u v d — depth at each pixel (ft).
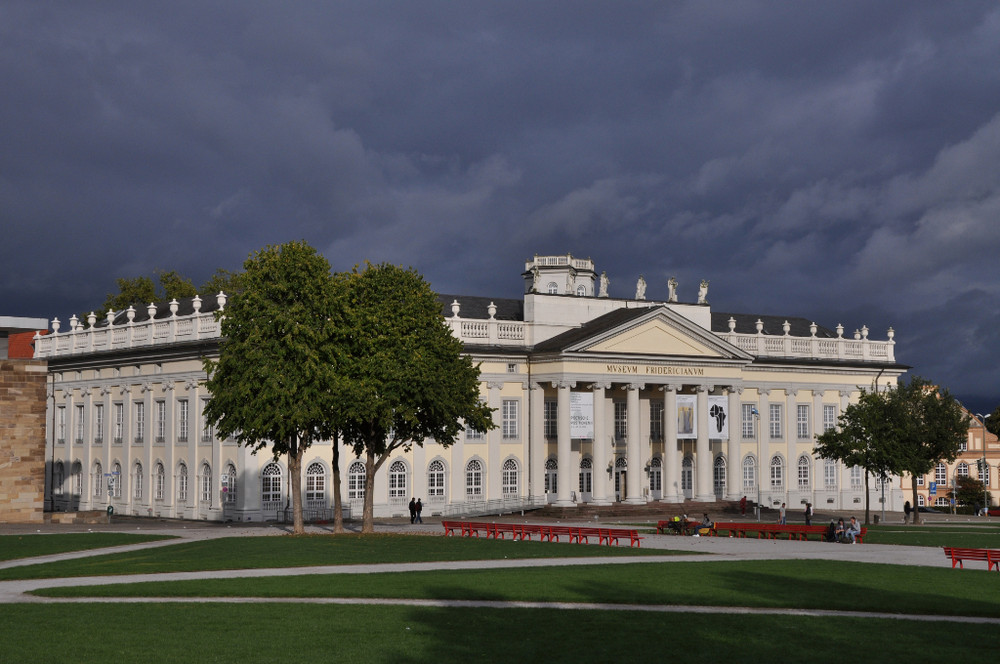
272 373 217.77
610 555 179.63
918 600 128.98
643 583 139.74
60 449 361.92
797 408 376.89
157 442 319.27
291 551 181.57
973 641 104.78
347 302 227.81
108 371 342.44
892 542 218.79
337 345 223.92
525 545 197.77
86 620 112.47
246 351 219.61
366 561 167.94
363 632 106.63
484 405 262.06
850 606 123.95
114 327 339.36
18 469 270.05
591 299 339.57
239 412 220.23
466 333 321.32
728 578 146.00
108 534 226.99
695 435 334.03
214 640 102.89
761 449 366.43
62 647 99.71
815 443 377.30
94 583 141.90
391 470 309.83
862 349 391.24
